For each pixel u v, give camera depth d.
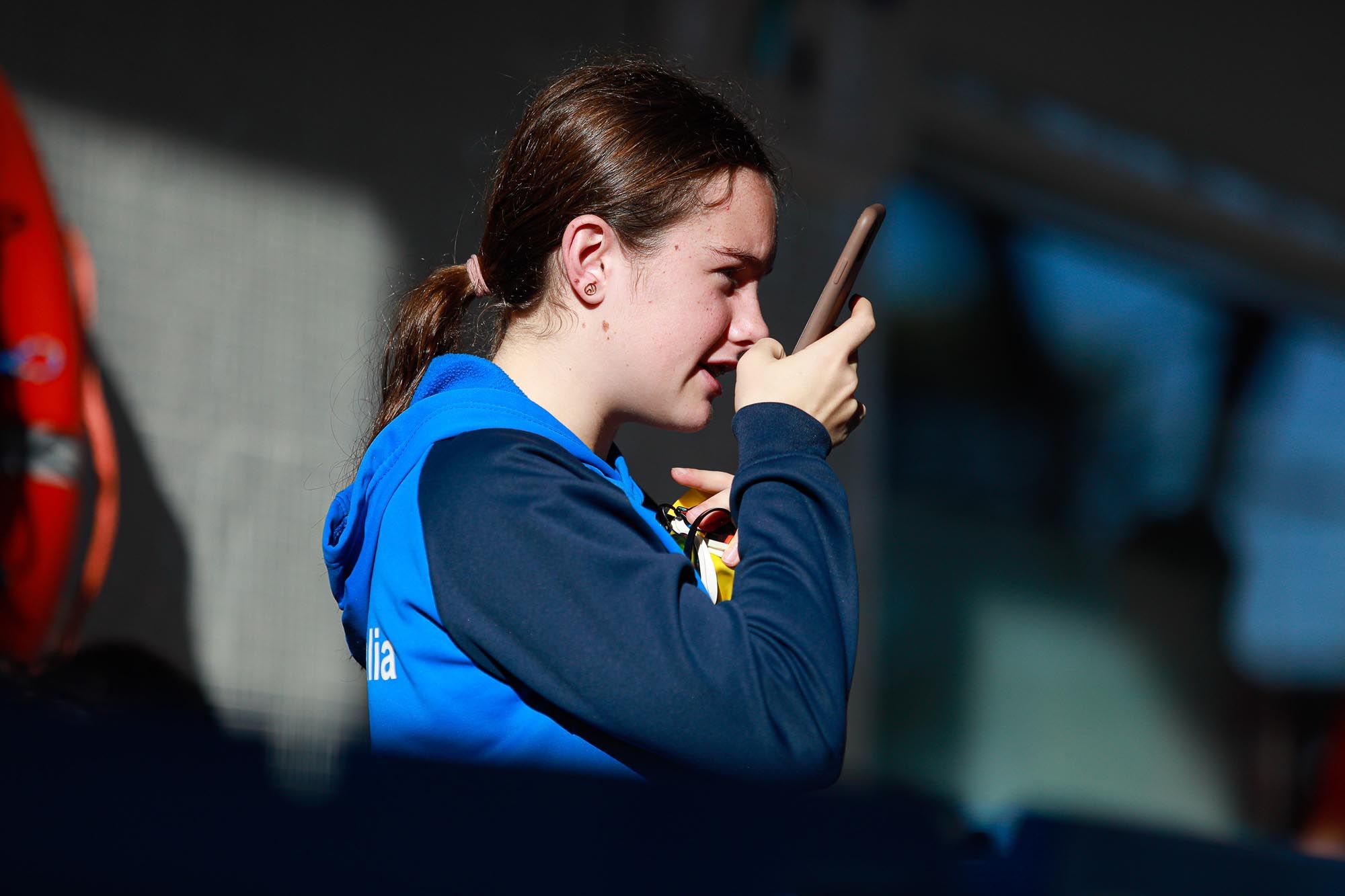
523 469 3.61
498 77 15.62
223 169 13.75
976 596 20.78
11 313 11.77
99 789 1.31
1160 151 23.84
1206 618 23.56
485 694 3.53
